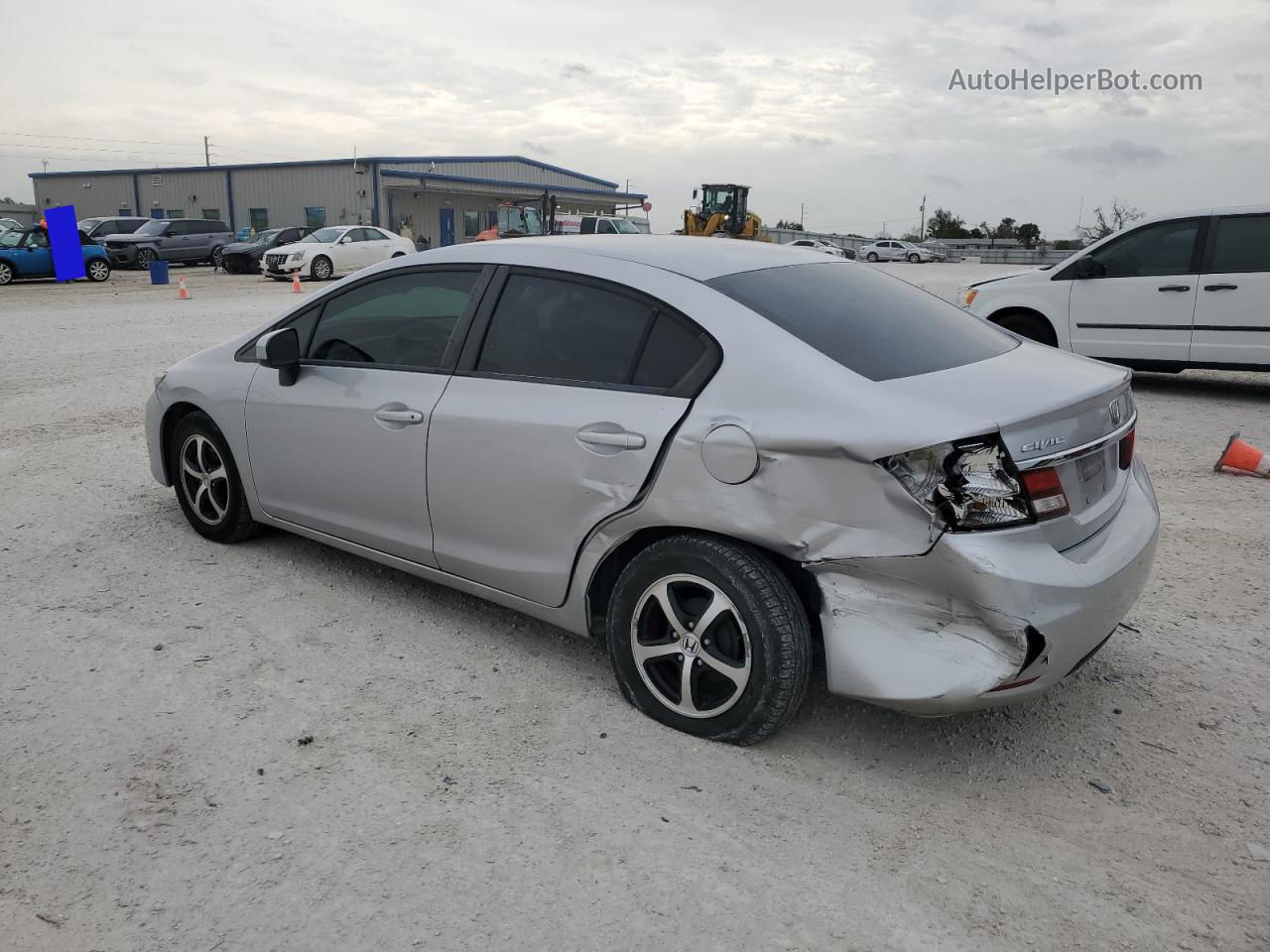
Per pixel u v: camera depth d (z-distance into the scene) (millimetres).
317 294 4160
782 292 3227
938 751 3086
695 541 2973
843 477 2680
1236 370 8836
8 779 2812
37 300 19453
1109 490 3098
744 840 2619
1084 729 3236
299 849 2543
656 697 3174
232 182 52875
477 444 3428
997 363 3148
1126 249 9234
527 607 3502
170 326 14203
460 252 3744
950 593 2623
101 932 2244
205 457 4656
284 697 3318
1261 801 2848
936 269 43375
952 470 2557
